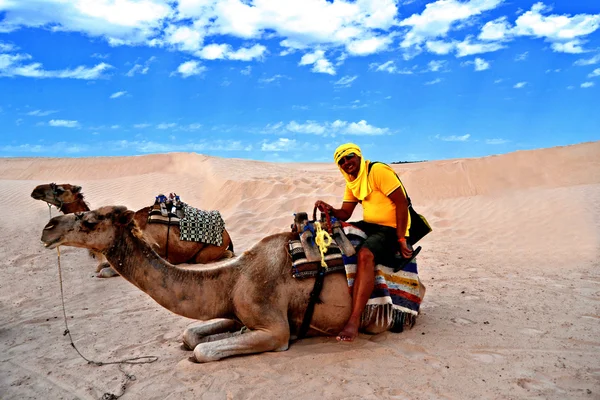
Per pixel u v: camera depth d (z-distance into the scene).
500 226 12.23
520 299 6.74
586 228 11.38
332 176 21.14
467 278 8.01
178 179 22.52
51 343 5.69
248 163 28.09
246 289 4.94
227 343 4.86
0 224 14.24
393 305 5.16
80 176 28.67
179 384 4.48
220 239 9.19
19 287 8.22
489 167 17.33
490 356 4.86
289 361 4.79
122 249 4.73
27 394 4.49
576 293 6.95
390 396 4.12
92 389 4.52
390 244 5.16
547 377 4.40
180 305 4.88
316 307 5.05
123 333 5.95
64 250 10.95
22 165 31.88
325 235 5.09
